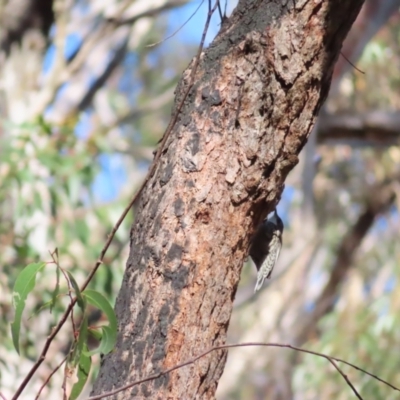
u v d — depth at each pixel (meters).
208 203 4.85
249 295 18.84
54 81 14.45
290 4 5.03
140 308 4.76
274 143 4.97
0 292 10.61
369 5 14.93
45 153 10.77
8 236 10.86
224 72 5.00
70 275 4.43
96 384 4.73
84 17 15.62
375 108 16.92
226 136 4.93
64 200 11.02
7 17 14.51
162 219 4.85
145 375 4.64
